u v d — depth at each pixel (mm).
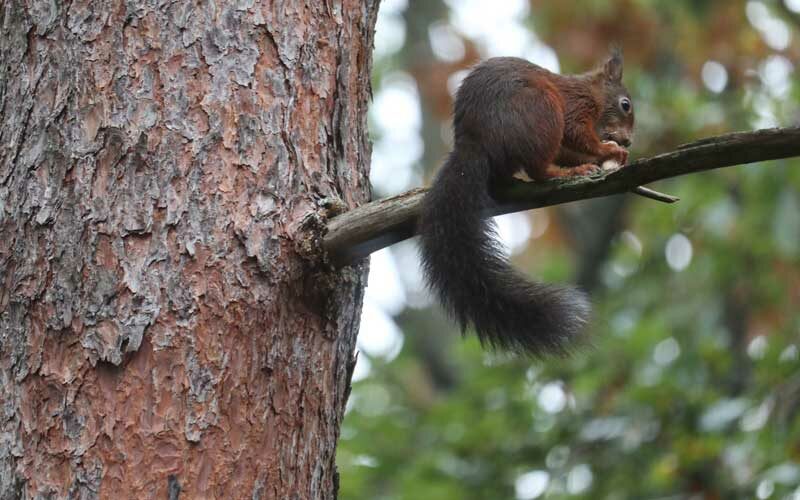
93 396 5742
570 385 13484
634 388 12469
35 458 5730
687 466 11531
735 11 16719
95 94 6066
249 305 5906
